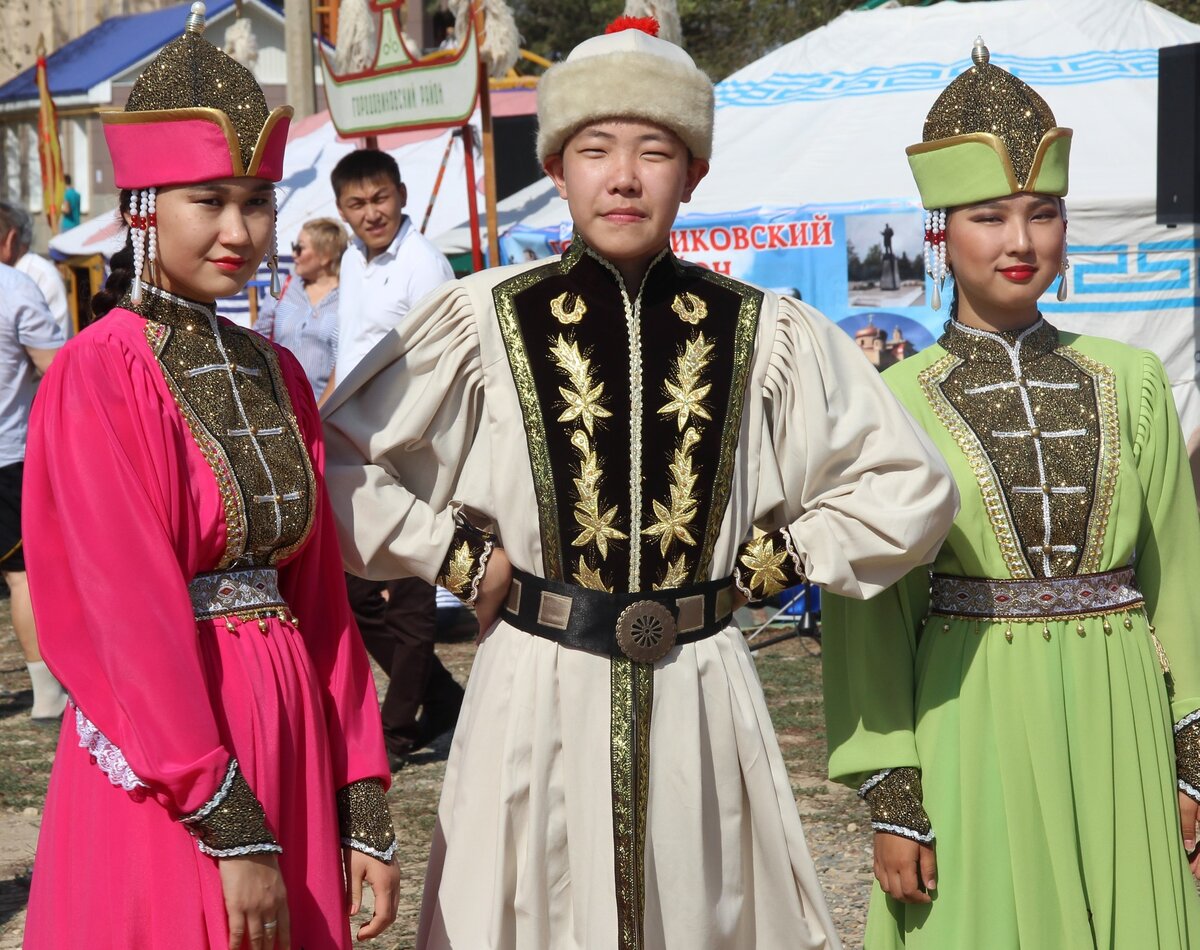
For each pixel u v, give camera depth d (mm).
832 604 2822
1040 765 2666
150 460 2188
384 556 2561
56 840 2229
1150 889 2680
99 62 19094
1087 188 7344
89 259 13203
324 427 2596
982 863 2672
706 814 2539
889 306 7277
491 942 2488
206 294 2322
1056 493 2732
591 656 2521
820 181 7746
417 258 5898
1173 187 6676
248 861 2125
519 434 2564
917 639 2844
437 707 5512
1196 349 7246
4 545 5758
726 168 8141
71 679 2162
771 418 2684
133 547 2123
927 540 2561
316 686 2371
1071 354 2879
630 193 2494
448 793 2639
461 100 7383
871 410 2646
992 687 2699
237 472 2262
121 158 2303
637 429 2555
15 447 5719
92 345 2213
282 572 2439
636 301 2598
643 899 2482
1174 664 2881
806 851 2607
